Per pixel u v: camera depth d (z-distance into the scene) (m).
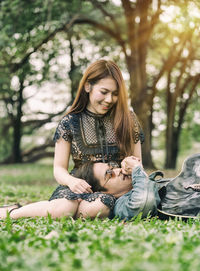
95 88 4.17
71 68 22.86
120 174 4.20
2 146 31.02
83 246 2.67
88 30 21.50
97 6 16.69
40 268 2.21
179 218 3.96
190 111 29.28
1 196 8.27
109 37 20.88
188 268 2.17
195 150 39.72
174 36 18.33
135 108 17.47
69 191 4.12
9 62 16.92
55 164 4.40
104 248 2.56
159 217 4.12
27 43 15.70
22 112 28.38
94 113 4.34
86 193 4.13
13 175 19.12
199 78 21.94
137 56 16.91
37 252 2.55
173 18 12.45
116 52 22.33
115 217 3.92
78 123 4.34
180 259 2.32
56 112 28.28
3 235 3.13
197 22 11.25
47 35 15.98
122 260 2.33
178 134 25.55
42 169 24.22
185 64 19.98
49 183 15.09
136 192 3.97
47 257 2.41
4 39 13.54
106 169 4.19
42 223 3.78
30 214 4.21
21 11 13.47
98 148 4.29
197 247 2.63
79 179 4.12
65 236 2.92
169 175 15.96
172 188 4.16
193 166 4.21
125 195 4.11
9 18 13.40
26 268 2.20
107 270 2.12
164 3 12.76
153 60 23.19
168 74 21.83
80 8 15.47
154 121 28.59
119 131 4.28
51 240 2.81
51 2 13.20
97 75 4.15
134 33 16.30
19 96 27.06
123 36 20.72
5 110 29.62
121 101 4.24
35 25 14.18
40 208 4.18
